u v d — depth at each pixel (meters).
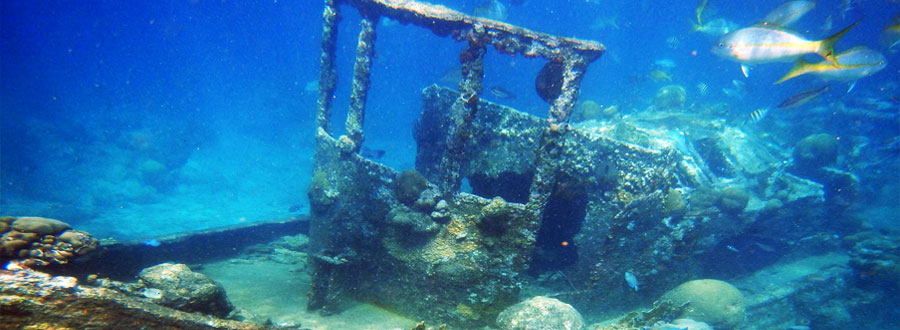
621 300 6.51
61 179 17.28
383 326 5.32
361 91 6.73
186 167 21.66
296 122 36.25
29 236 4.00
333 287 5.66
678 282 7.52
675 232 6.84
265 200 18.39
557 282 6.02
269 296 6.07
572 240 6.17
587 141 5.87
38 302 2.54
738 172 9.66
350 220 5.95
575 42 4.89
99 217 13.88
